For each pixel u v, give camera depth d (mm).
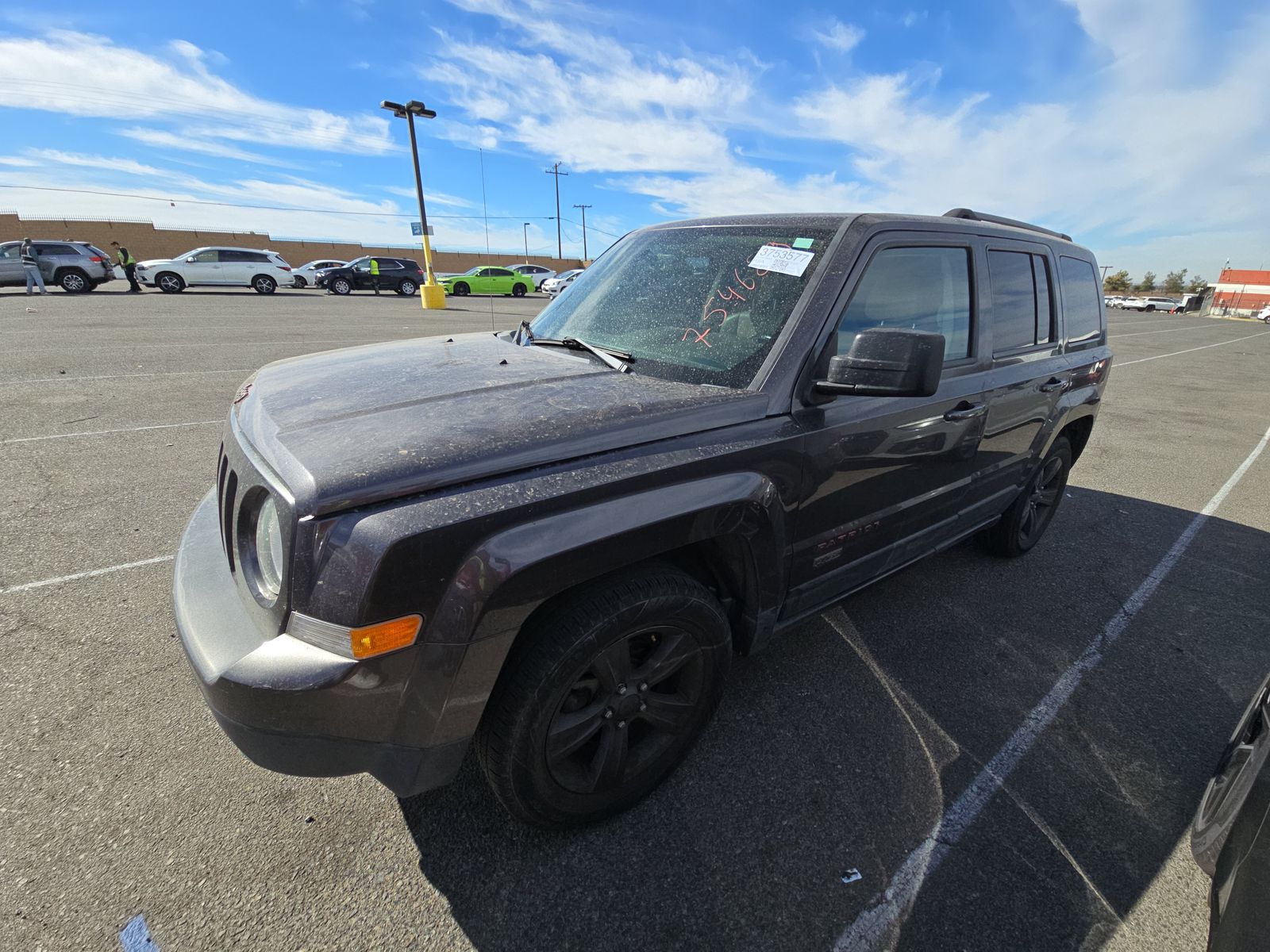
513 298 32531
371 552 1384
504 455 1577
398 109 20750
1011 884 1873
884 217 2457
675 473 1762
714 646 2061
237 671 1413
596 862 1883
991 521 3531
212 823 1939
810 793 2164
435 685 1497
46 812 1939
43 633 2793
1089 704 2699
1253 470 6527
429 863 1854
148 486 4465
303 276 32688
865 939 1699
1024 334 3248
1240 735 1886
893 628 3207
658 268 2652
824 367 2135
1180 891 1876
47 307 16703
